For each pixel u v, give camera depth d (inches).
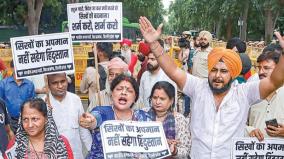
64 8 1935.3
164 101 173.5
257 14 2007.9
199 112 161.0
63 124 204.5
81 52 583.2
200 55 363.6
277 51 191.2
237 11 1806.1
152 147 163.5
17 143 155.8
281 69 147.6
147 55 282.7
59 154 156.1
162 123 172.9
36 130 153.4
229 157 158.7
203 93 160.9
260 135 162.9
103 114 163.9
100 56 303.9
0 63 353.7
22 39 209.8
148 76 267.7
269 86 153.5
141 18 167.8
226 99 156.9
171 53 692.7
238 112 156.9
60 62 212.7
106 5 243.1
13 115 252.7
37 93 292.8
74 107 209.3
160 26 166.7
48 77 208.7
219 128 156.9
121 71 223.8
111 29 243.6
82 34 245.0
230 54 153.3
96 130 162.9
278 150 164.1
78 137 209.8
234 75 155.3
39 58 211.2
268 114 184.4
